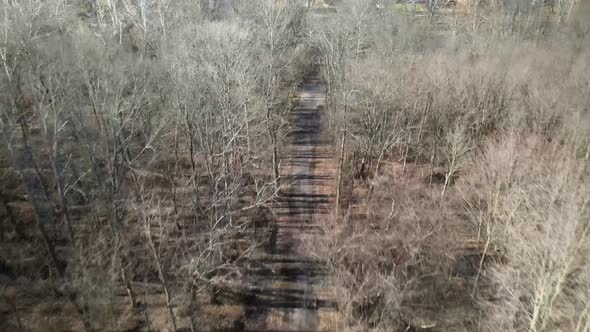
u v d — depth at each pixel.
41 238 41.75
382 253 38.88
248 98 45.34
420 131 52.88
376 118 52.47
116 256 34.22
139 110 45.78
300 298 39.84
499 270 37.12
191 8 63.16
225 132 42.75
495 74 53.66
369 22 60.59
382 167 54.75
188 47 46.28
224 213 40.56
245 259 43.00
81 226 42.81
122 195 42.16
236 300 39.69
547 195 34.50
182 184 48.41
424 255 39.62
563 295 28.97
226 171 45.53
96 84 39.12
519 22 72.50
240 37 46.47
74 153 45.41
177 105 41.84
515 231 34.50
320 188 53.59
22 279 38.16
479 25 76.31
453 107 52.16
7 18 39.66
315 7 87.81
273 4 57.22
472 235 44.84
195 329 35.88
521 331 33.38
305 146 61.44
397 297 34.59
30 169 43.28
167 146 50.34
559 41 65.25
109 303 33.81
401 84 52.41
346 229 42.91
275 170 51.22
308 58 72.06
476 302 37.34
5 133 35.50
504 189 41.59
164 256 37.44
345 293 35.69
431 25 77.19
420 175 52.66
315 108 70.06
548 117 45.94
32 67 35.34
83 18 63.53
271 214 49.47
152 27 56.03
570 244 27.17
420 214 42.59
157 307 37.75
